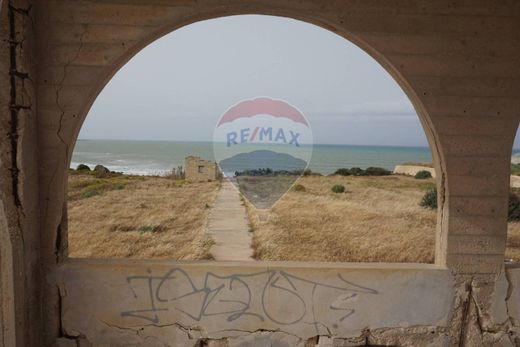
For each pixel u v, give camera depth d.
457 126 3.35
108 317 3.32
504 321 3.43
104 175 27.34
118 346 3.33
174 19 3.24
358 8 3.28
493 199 3.38
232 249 9.01
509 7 3.31
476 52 3.32
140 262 3.39
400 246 9.84
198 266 3.33
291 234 10.47
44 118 3.22
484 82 3.34
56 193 3.26
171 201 15.47
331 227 11.63
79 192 18.08
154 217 12.56
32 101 3.12
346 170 37.09
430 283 3.38
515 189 17.72
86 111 3.34
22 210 2.97
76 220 12.23
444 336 3.41
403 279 3.38
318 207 14.95
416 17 3.30
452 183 3.36
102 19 3.21
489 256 3.40
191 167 21.08
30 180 3.09
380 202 16.61
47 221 3.27
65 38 3.20
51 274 3.28
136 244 9.54
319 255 8.91
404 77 3.33
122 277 3.30
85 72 3.22
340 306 3.37
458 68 3.33
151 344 3.34
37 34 3.18
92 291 3.30
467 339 3.43
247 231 10.67
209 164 21.03
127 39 3.23
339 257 8.88
